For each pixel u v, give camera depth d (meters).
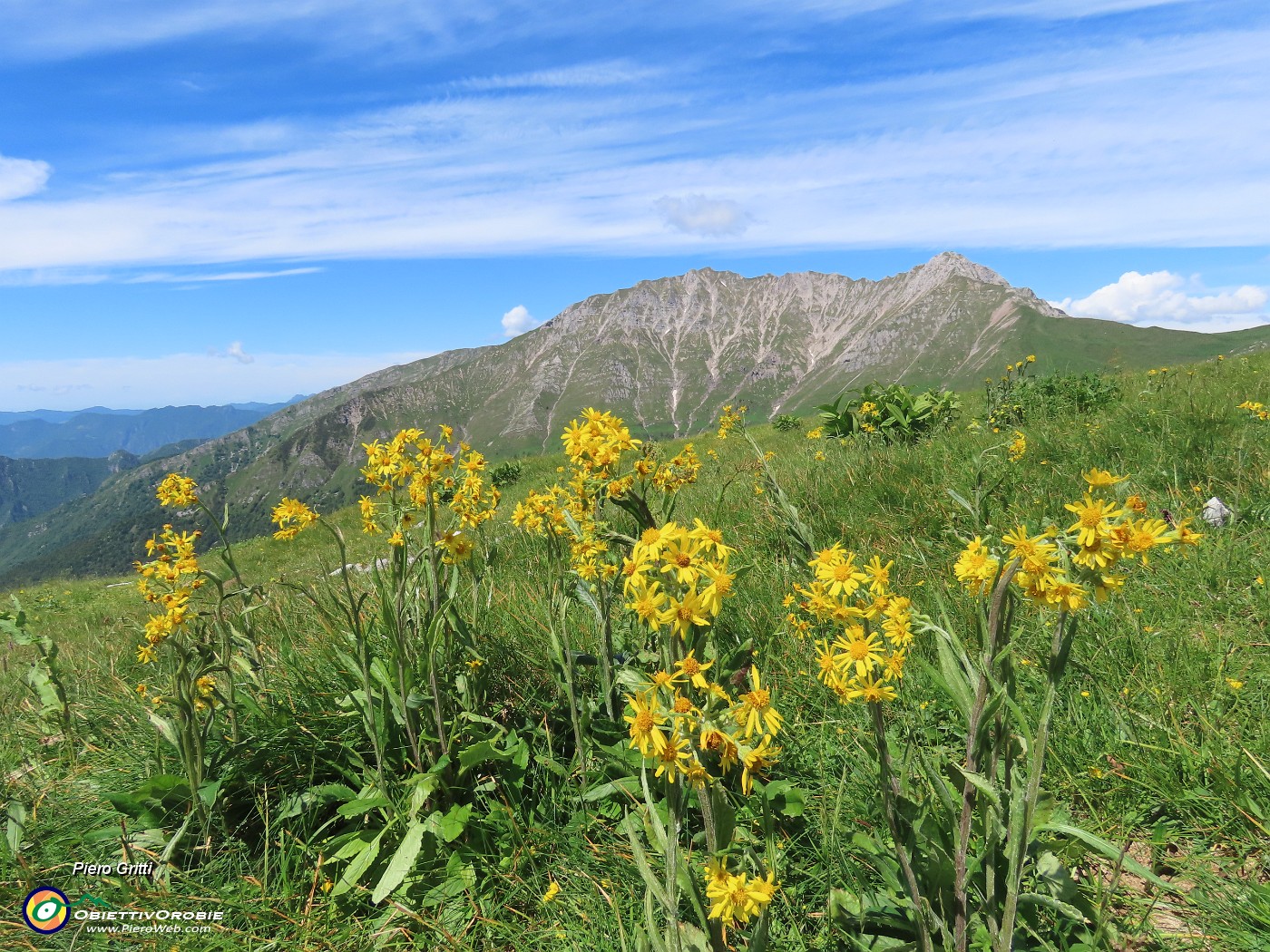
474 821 2.51
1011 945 1.50
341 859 2.47
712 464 9.30
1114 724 2.60
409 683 2.56
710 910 1.47
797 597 3.41
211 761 2.72
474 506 2.81
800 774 2.59
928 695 2.81
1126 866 1.66
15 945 2.13
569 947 2.01
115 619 9.12
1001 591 1.41
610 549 2.45
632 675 1.92
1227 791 2.20
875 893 1.95
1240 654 2.89
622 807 2.50
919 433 8.35
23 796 2.92
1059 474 5.23
